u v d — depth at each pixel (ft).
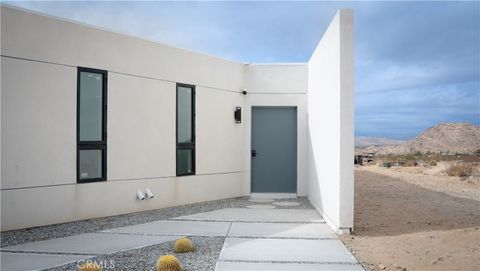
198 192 35.14
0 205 22.88
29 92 24.04
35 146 24.32
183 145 33.78
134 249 19.61
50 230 23.90
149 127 31.01
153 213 29.99
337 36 23.13
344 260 17.60
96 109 27.84
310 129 36.27
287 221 27.09
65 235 22.77
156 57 31.63
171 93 32.73
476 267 15.90
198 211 31.07
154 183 31.45
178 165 33.45
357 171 70.08
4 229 23.08
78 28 26.58
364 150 199.82
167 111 32.40
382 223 25.53
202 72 35.50
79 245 20.42
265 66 39.75
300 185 39.19
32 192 24.21
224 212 30.73
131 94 29.81
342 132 22.65
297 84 39.47
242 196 39.34
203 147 35.58
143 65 30.68
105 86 28.12
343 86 22.58
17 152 23.53
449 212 29.04
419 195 38.27
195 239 21.81
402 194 39.04
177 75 33.24
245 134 39.75
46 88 24.86
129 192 29.71
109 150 28.40
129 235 22.81
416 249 18.99
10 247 20.01
